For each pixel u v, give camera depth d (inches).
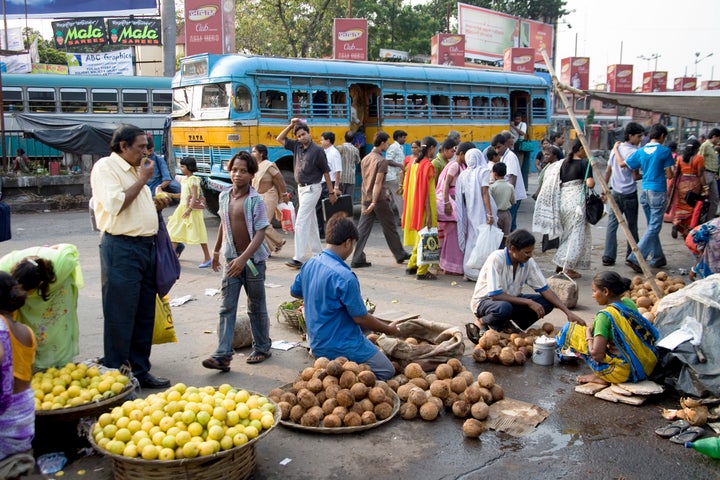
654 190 325.1
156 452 123.4
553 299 214.2
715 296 177.5
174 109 522.9
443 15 1654.8
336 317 176.1
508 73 641.0
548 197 316.2
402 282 313.0
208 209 518.6
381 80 517.0
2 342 118.3
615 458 144.6
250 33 1058.1
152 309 181.8
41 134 594.2
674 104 279.0
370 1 1255.5
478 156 312.8
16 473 124.7
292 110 470.9
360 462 142.9
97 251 381.1
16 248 389.4
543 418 162.9
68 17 1035.3
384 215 343.0
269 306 267.0
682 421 158.6
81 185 620.4
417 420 163.6
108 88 767.7
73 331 169.9
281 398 161.8
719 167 439.5
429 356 190.7
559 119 1477.6
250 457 135.2
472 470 139.6
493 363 204.8
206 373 194.1
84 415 145.6
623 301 185.2
